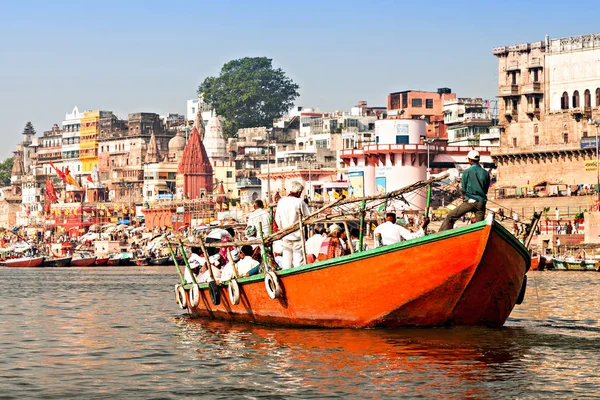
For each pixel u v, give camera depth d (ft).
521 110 400.47
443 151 417.90
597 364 78.38
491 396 68.28
